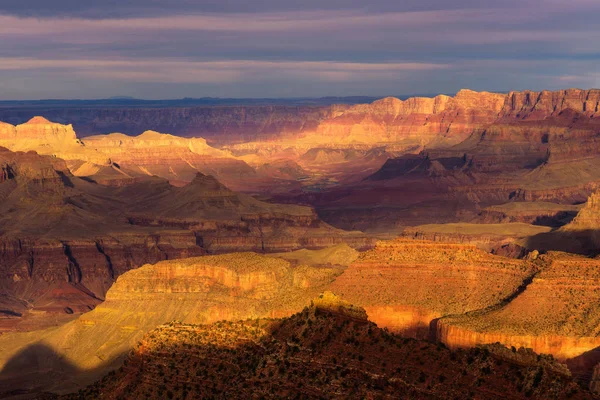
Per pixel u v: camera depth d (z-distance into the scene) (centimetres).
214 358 12544
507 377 10669
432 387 10856
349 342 11988
